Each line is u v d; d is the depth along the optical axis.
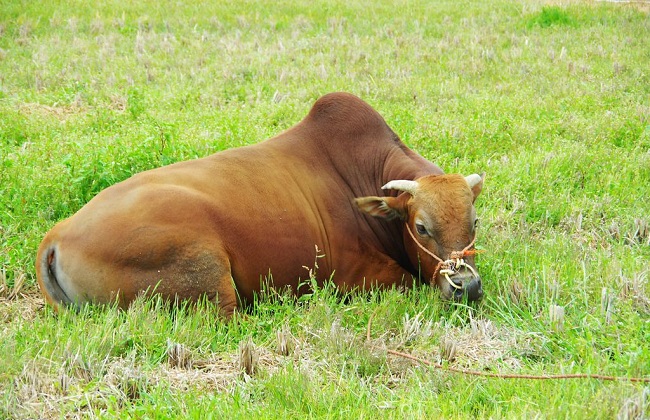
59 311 8.00
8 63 18.47
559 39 21.58
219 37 21.80
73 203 10.45
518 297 8.59
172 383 6.75
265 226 8.54
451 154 13.01
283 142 9.45
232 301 8.05
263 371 6.95
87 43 20.48
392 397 6.63
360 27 23.03
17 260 9.02
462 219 8.38
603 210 11.28
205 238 7.98
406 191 8.78
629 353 6.99
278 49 20.25
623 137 14.09
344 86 16.88
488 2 26.81
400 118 14.12
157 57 19.61
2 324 7.82
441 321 8.14
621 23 23.38
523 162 12.59
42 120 14.27
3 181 10.83
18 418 6.07
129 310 7.58
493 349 7.54
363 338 7.82
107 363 6.92
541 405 6.35
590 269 9.17
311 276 8.47
